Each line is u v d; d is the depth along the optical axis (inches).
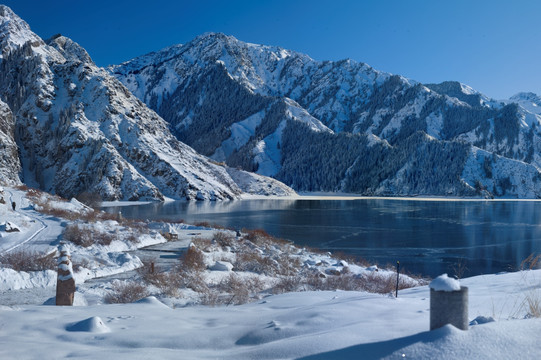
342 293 375.9
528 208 4699.8
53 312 251.1
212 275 745.0
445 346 124.6
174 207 4109.3
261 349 149.3
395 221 2955.2
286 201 5767.7
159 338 179.3
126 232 1232.8
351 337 151.9
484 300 266.5
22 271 640.4
